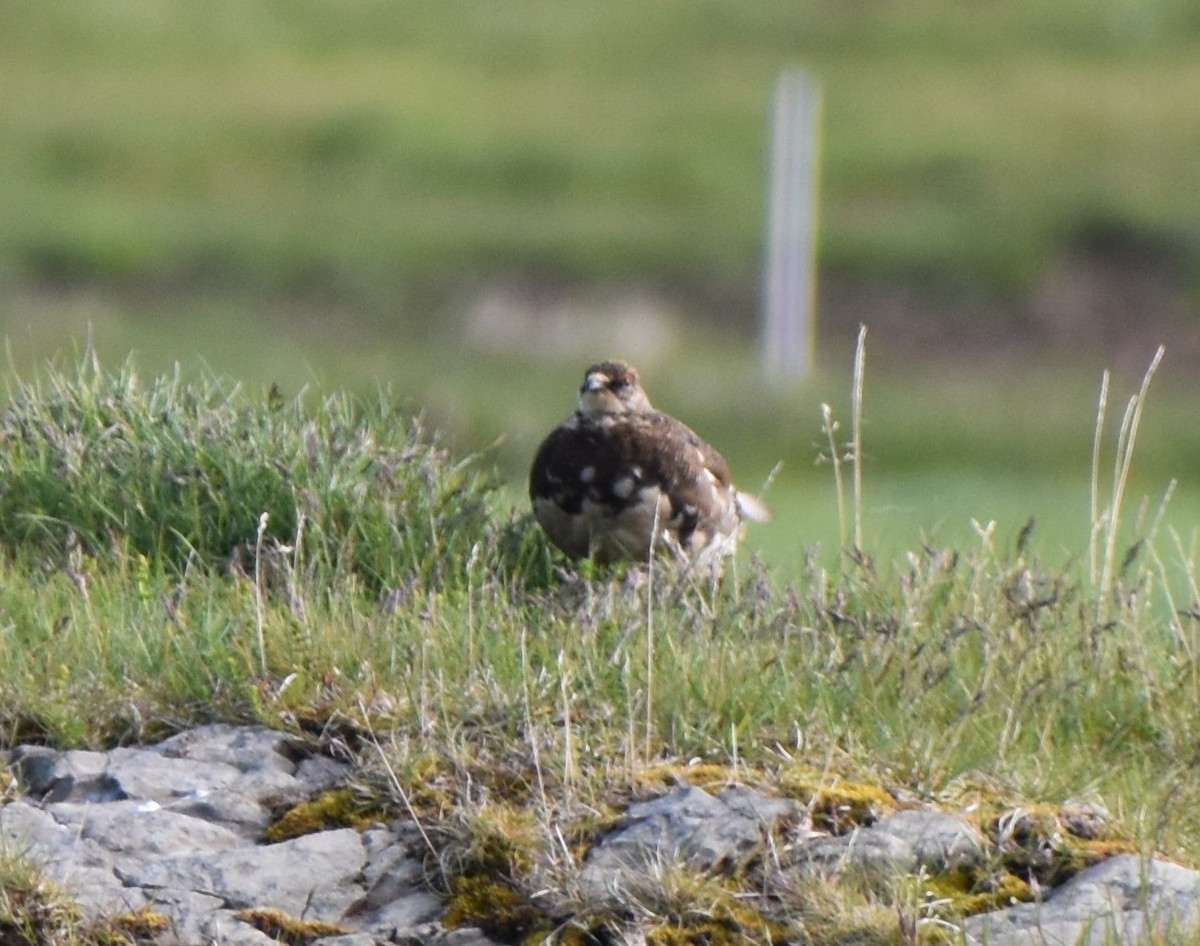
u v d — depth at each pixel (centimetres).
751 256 4969
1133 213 5109
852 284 4703
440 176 5622
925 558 1020
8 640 865
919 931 703
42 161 5528
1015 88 6450
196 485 1029
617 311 4525
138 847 742
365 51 6850
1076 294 4694
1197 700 923
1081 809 794
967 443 3238
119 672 849
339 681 836
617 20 7288
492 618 906
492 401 3136
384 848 750
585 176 5644
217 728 820
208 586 930
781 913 713
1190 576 1019
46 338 3491
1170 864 751
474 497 1078
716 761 803
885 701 858
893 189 5472
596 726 810
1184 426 3359
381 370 3338
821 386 3466
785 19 7244
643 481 1073
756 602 923
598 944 710
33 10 6906
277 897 726
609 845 741
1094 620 964
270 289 4656
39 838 740
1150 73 6650
